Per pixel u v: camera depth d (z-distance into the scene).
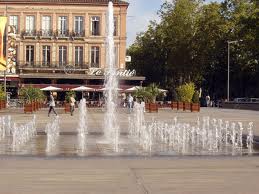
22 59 83.50
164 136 24.25
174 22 89.38
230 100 83.19
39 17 84.31
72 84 82.44
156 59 102.25
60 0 84.50
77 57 85.00
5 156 15.77
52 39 84.19
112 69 32.72
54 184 10.95
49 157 15.55
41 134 25.02
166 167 13.52
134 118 40.94
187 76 91.12
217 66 89.12
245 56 81.25
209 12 84.69
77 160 14.88
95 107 68.44
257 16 72.50
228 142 21.64
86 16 84.69
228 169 13.21
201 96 96.56
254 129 30.00
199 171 12.85
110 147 19.14
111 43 32.84
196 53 87.12
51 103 45.00
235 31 81.88
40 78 81.69
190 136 24.31
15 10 83.69
